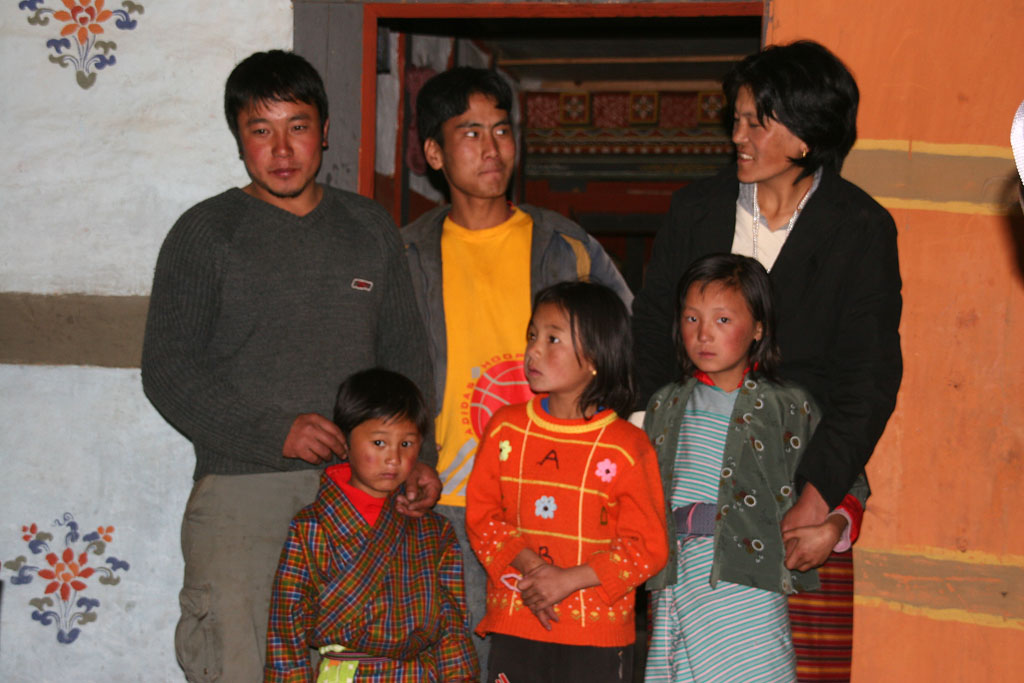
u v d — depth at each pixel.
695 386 2.29
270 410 2.26
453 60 5.42
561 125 7.66
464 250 2.71
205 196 3.12
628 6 2.90
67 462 3.16
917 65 2.77
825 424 2.19
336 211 2.48
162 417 3.12
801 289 2.29
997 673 2.73
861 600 2.82
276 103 2.33
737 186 2.41
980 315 2.76
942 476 2.77
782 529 2.14
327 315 2.38
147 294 3.13
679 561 2.21
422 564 2.27
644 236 8.49
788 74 2.18
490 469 2.29
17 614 3.18
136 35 3.14
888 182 2.79
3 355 3.19
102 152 3.15
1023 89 2.72
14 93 3.18
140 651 3.13
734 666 2.11
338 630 2.16
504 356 2.62
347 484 2.23
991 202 2.75
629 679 2.18
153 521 3.12
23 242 3.18
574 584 2.11
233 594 2.30
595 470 2.18
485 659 2.64
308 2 3.05
